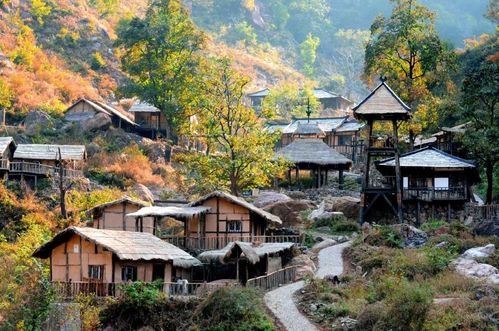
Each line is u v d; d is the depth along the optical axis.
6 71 131.00
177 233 79.94
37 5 163.38
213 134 85.56
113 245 60.19
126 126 127.06
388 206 81.88
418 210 81.00
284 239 73.19
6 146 92.06
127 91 124.31
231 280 62.69
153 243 63.75
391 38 102.69
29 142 111.44
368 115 80.50
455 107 97.88
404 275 58.72
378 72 110.31
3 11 157.62
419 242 69.56
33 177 92.12
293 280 62.12
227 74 87.19
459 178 81.94
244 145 84.56
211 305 52.50
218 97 86.62
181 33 126.38
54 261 61.12
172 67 123.62
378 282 57.19
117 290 58.75
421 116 98.31
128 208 76.75
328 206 86.12
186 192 96.25
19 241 74.62
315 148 102.38
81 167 102.31
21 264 62.47
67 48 159.25
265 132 87.06
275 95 167.75
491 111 80.94
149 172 108.56
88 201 88.81
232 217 71.88
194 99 98.81
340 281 59.31
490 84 79.44
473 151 79.69
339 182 101.88
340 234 78.00
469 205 79.12
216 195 71.81
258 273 63.75
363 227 78.00
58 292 57.50
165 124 128.88
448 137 99.50
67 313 53.38
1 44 140.62
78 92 137.38
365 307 50.16
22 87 127.19
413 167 81.44
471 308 48.78
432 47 101.44
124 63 126.69
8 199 85.44
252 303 52.22
